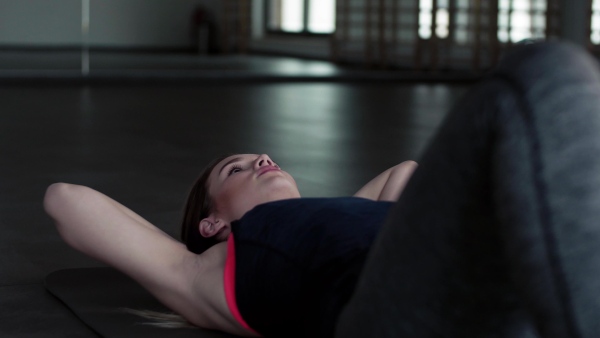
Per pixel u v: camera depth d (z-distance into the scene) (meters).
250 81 9.22
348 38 12.00
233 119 5.59
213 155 3.94
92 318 1.49
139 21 11.01
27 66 9.20
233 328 1.33
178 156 3.88
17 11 9.52
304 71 10.45
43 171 3.35
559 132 0.76
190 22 11.76
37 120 5.21
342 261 1.12
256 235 1.23
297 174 3.44
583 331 0.76
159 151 4.03
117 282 1.74
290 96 7.64
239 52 12.76
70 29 9.95
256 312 1.23
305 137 4.71
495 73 0.82
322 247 1.15
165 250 1.39
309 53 12.74
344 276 1.10
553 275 0.76
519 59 0.80
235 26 12.66
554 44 0.80
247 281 1.23
